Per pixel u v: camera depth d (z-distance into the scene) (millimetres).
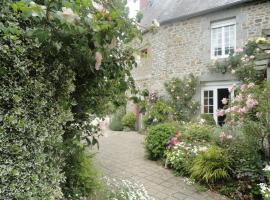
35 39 1759
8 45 1721
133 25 1991
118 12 1755
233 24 7887
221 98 8086
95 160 5438
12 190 1754
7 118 1698
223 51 8141
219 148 4945
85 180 2785
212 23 8359
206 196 4051
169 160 5449
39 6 1459
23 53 1782
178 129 6516
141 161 5977
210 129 6465
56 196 2049
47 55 1968
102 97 2451
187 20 8938
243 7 7453
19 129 1771
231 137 4875
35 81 1861
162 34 9844
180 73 9133
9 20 1684
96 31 1659
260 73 6836
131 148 7461
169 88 9219
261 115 4246
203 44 8438
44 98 1952
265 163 4195
